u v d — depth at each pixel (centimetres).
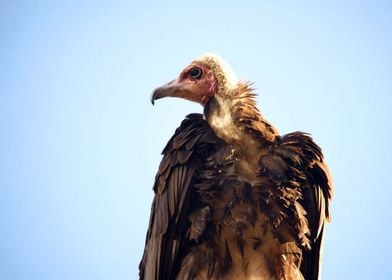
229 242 1045
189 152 1052
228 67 1169
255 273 1045
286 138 1075
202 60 1181
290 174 1046
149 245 1117
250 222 1026
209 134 1080
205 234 1050
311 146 1065
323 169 1062
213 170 1048
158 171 1095
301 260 1103
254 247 1042
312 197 1075
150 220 1128
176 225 1061
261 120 1073
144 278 1146
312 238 1088
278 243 1046
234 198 1029
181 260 1081
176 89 1175
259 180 1038
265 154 1055
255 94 1101
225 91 1122
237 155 1053
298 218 1040
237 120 1070
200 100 1159
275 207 1033
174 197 1051
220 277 1045
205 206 1046
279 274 1047
